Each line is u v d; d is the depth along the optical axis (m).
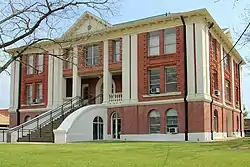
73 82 36.47
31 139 29.83
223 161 11.12
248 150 15.49
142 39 32.75
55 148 18.28
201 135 28.86
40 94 39.47
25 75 40.84
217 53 34.53
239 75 45.44
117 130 33.28
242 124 45.16
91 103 36.66
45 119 33.31
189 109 29.67
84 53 35.66
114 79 36.00
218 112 33.41
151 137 31.03
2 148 18.55
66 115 33.00
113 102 33.62
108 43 34.75
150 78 32.28
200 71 29.77
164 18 31.17
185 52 30.42
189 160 11.48
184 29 30.73
